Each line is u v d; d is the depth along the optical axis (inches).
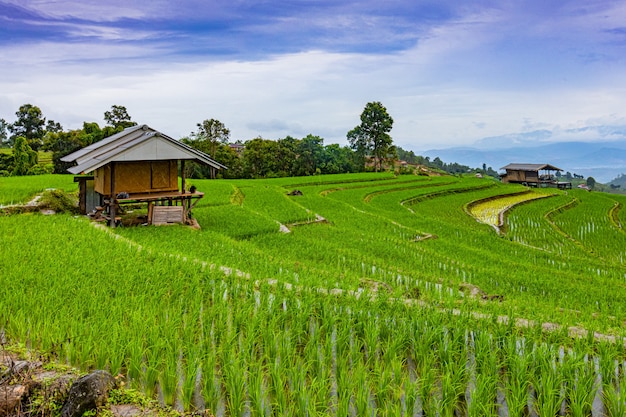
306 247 762.8
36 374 250.5
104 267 464.1
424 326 345.4
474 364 288.8
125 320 335.6
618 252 1026.7
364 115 3747.5
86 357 271.1
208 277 466.0
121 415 223.1
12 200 861.2
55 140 2586.1
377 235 945.5
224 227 884.0
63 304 350.6
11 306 337.4
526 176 3164.4
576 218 1560.0
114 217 781.9
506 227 1322.6
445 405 248.8
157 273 454.3
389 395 264.5
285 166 3176.7
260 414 235.0
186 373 266.7
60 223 713.0
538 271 721.6
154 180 843.4
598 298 556.7
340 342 311.0
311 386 253.6
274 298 405.7
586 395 253.3
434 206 1707.7
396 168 4392.2
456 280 588.4
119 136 898.1
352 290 459.5
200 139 2987.2
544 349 306.0
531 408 260.7
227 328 335.6
